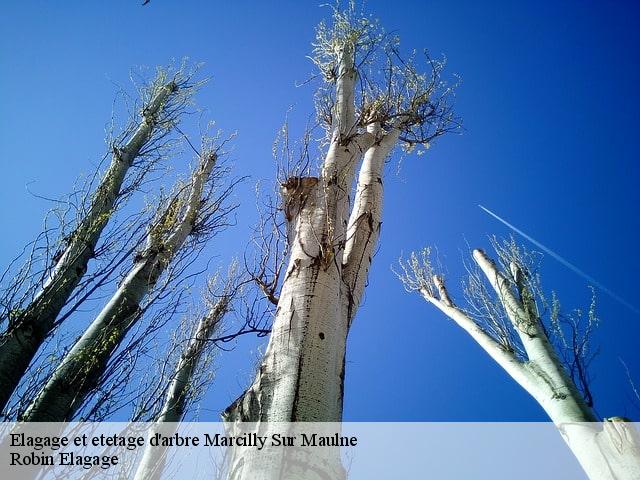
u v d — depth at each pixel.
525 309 8.58
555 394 7.03
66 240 6.26
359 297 5.26
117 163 7.82
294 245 5.11
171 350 8.70
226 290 9.80
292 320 4.28
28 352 5.13
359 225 5.94
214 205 8.50
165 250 7.12
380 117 8.23
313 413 3.63
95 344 5.50
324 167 5.99
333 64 8.75
